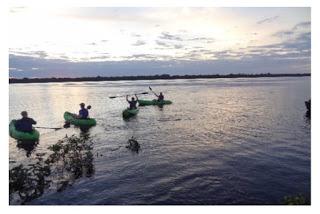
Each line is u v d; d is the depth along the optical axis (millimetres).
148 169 11234
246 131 17234
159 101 29469
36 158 12781
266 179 10383
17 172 10102
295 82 77500
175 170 11156
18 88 70625
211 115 22969
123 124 19656
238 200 9008
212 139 15477
